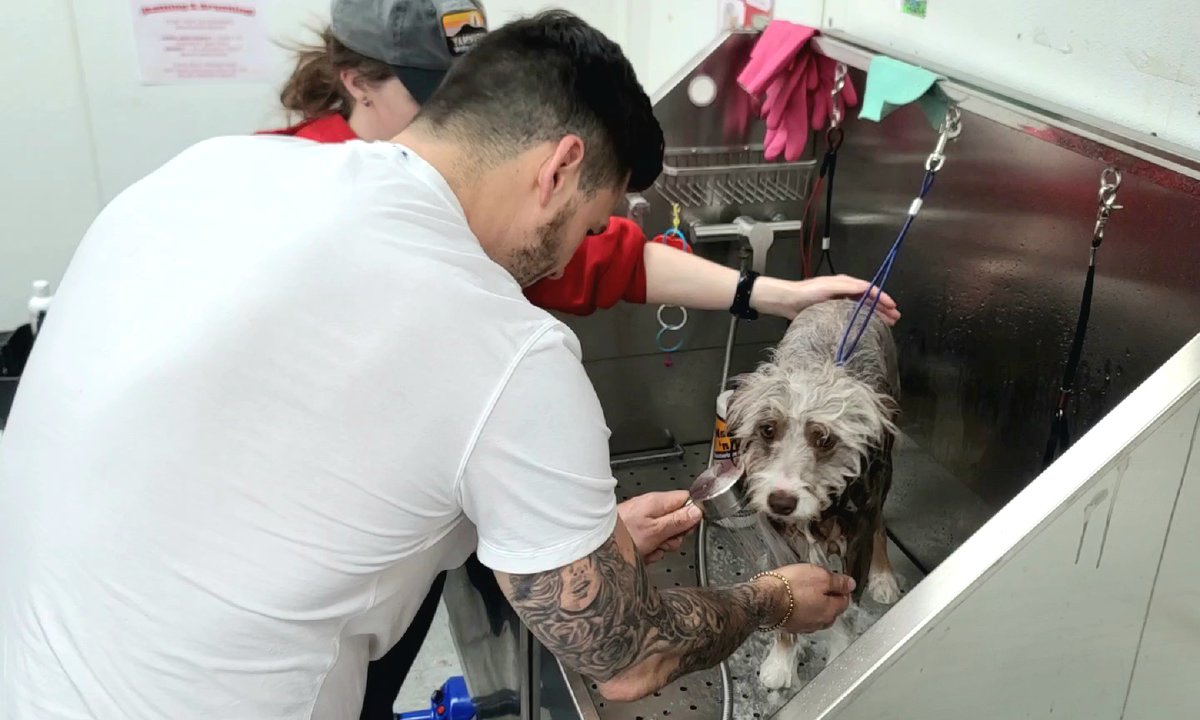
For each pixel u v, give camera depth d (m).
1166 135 1.04
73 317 0.83
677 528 1.16
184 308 0.77
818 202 1.61
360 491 0.76
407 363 0.74
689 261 1.40
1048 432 1.24
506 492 0.77
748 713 1.12
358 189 0.79
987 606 0.81
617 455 1.65
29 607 0.81
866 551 1.12
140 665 0.78
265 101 2.32
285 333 0.74
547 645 0.84
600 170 0.86
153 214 0.84
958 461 1.41
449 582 1.75
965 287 1.34
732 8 1.86
